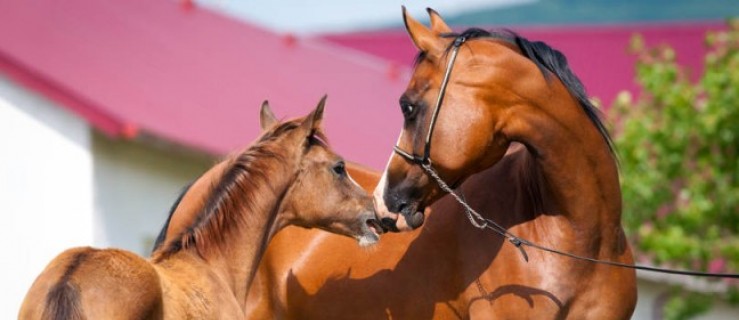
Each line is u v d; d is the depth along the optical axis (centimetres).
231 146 1755
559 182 873
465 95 862
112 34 2134
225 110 1952
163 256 909
